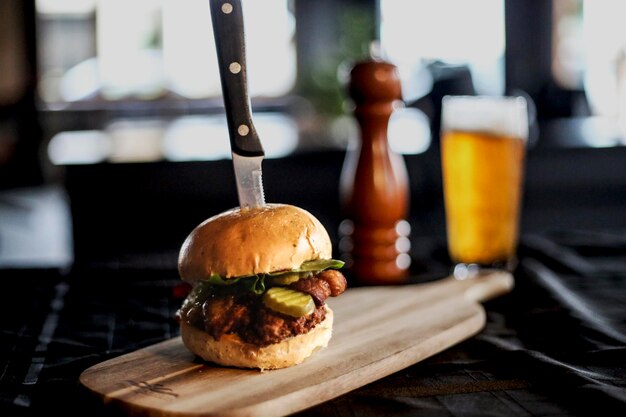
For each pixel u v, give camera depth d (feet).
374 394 2.10
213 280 2.19
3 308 2.80
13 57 10.29
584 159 5.29
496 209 3.10
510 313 2.75
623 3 9.04
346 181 3.10
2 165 10.27
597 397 1.95
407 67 9.50
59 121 10.42
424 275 3.13
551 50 9.53
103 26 10.27
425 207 5.13
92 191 4.63
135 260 3.44
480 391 2.08
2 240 5.91
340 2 9.95
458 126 3.08
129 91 10.42
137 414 1.99
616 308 2.72
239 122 2.31
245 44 2.33
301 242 2.23
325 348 2.33
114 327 2.63
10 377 2.23
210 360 2.22
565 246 3.51
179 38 10.25
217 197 4.75
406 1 9.62
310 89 6.35
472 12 9.62
